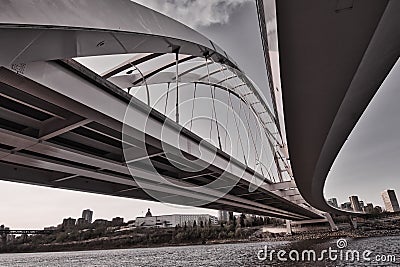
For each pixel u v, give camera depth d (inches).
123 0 418.3
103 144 515.8
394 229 3031.5
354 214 3090.6
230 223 3917.3
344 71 250.2
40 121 422.0
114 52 387.9
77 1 294.4
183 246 3553.2
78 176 628.4
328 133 404.5
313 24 192.4
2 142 418.6
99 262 2119.8
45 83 330.3
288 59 233.1
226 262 1430.9
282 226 3609.7
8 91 346.0
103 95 411.8
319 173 713.0
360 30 199.0
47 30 248.2
